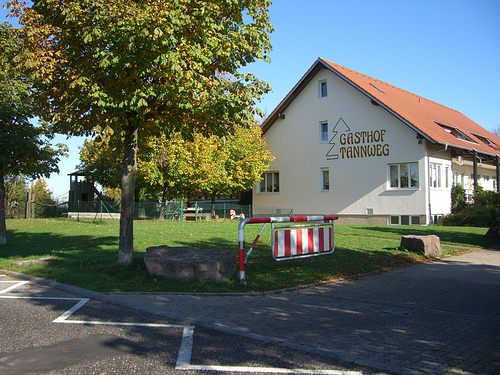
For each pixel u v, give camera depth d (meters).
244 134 29.31
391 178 26.72
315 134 29.98
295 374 4.57
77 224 23.28
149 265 9.30
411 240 13.30
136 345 5.45
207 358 5.01
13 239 16.73
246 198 34.91
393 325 6.32
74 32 8.70
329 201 29.16
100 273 9.71
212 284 8.69
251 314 6.88
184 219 29.80
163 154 26.41
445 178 27.22
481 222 23.06
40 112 9.98
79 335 5.85
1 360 4.95
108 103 8.32
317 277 9.60
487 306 7.46
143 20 7.61
